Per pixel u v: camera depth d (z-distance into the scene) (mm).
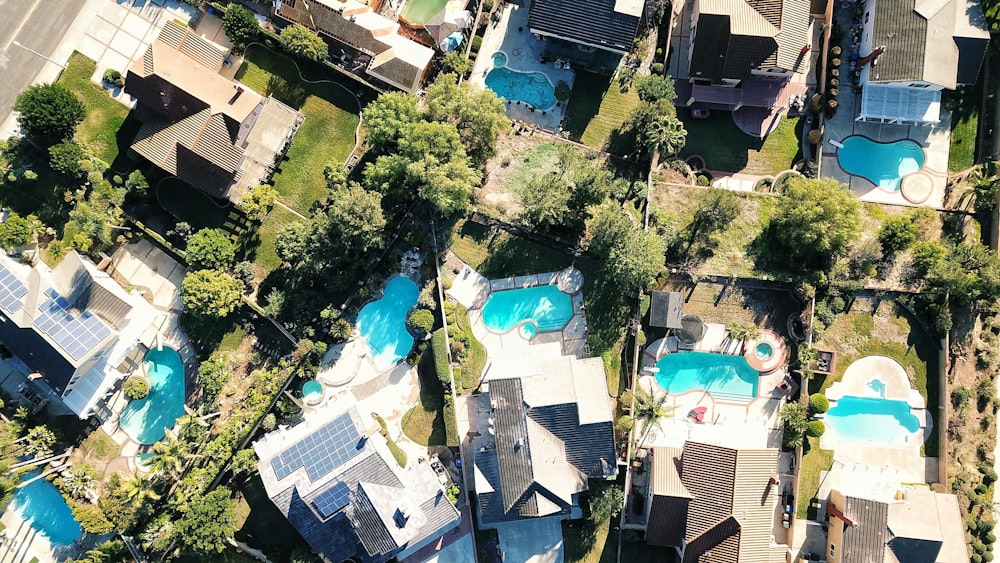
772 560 60375
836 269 65750
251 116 64312
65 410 65750
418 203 65500
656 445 64688
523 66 68938
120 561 62125
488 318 66125
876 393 66062
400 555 62625
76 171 62656
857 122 68250
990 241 66875
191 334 66062
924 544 60219
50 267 64938
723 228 66500
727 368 66438
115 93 66188
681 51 68812
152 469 60562
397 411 65500
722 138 68562
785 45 63906
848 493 65000
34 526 65250
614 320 65750
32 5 66000
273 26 67375
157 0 66688
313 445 58531
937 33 63469
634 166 67688
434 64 68125
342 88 67062
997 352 66250
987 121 67750
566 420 58875
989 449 65438
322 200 66250
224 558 64312
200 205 66188
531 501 58938
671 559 65000
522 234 66250
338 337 64062
